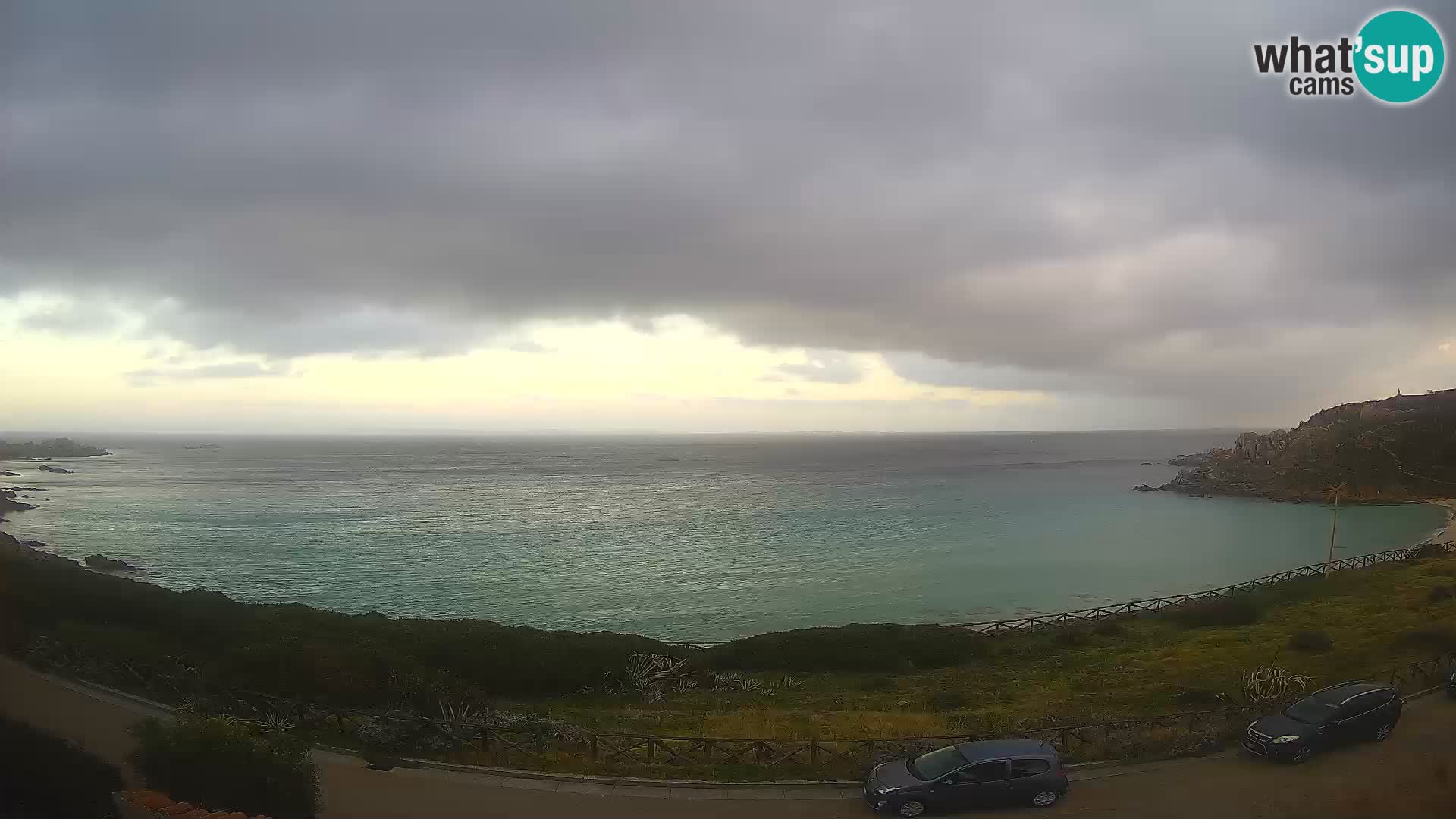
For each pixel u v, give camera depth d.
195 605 37.97
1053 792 16.64
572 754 20.09
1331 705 20.05
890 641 40.50
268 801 14.02
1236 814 16.16
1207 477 170.12
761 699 30.56
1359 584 52.75
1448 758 19.06
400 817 15.62
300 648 25.86
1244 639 39.22
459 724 20.75
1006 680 34.25
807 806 16.86
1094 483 193.50
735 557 85.69
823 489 177.50
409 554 88.12
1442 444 150.62
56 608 34.44
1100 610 50.78
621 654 35.38
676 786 17.84
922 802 16.22
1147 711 25.55
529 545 94.56
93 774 13.23
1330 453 155.88
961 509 134.88
